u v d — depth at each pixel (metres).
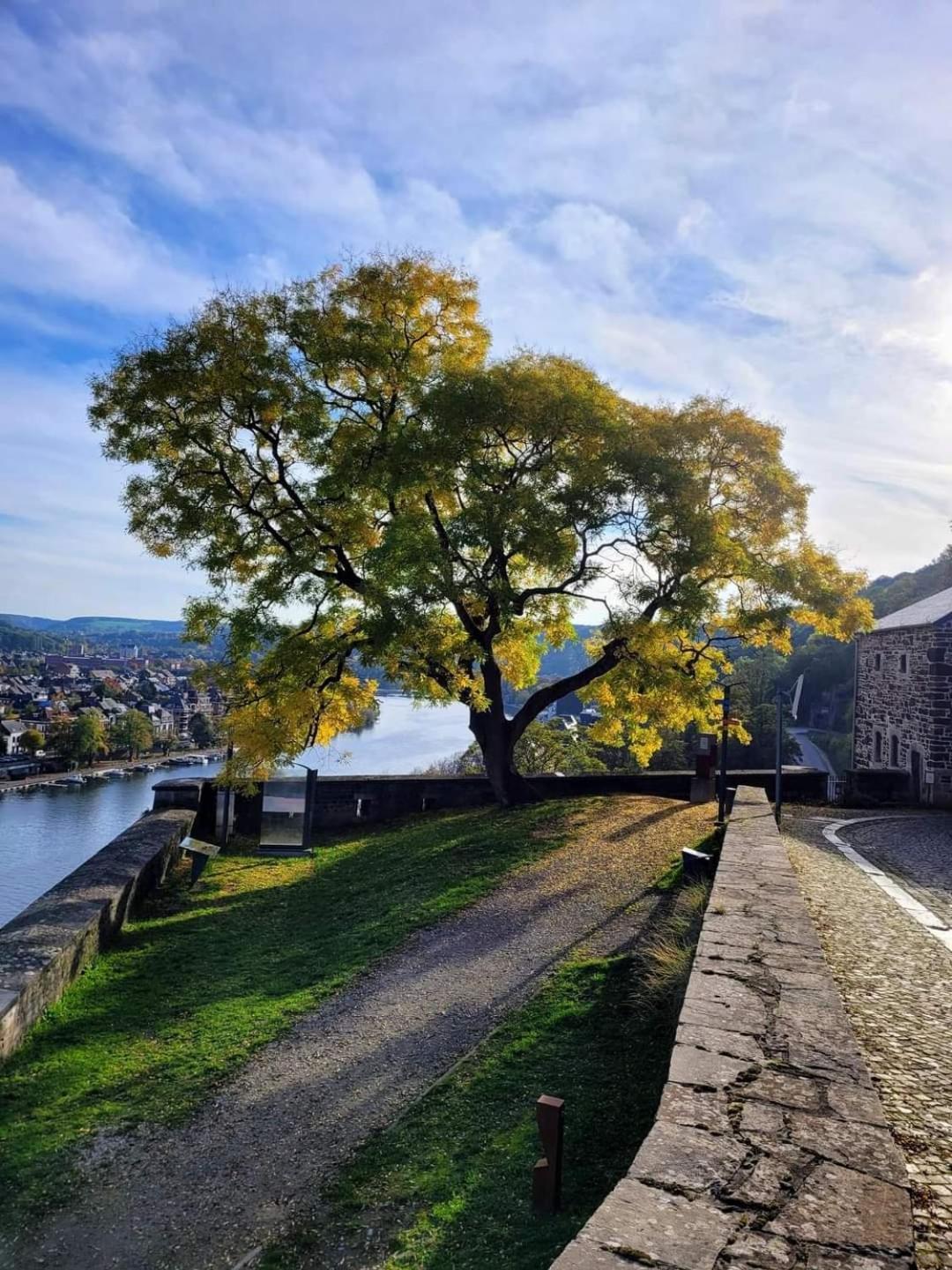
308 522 17.59
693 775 21.09
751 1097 3.61
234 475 17.58
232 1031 8.68
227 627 17.77
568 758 41.84
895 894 9.84
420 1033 7.95
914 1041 5.23
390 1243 4.96
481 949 10.04
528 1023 7.63
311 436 16.66
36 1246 5.46
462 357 18.58
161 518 16.94
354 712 19.70
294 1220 5.43
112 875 13.23
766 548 19.88
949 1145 3.94
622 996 7.80
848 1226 2.73
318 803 21.56
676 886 11.44
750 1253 2.59
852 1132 3.32
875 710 28.59
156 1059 8.21
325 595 18.33
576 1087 6.29
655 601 17.50
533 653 22.14
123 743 131.50
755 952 5.68
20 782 105.31
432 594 15.84
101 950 11.59
